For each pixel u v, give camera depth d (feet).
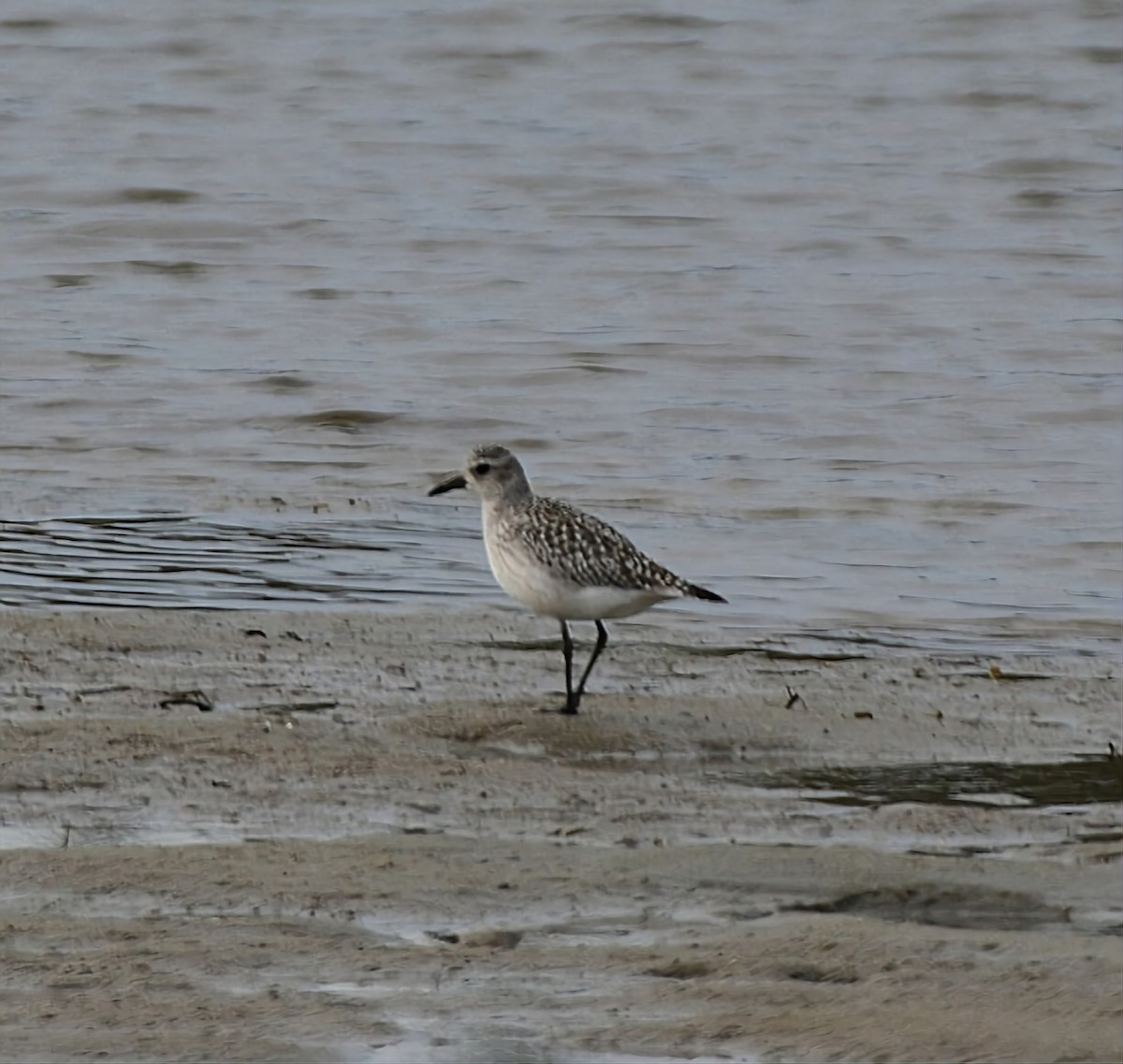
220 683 40.27
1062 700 40.68
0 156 103.04
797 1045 25.27
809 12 126.62
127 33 124.36
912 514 56.49
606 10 126.62
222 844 31.65
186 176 100.53
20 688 39.63
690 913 29.30
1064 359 73.77
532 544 37.52
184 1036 25.41
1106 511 56.75
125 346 74.49
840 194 98.63
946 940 28.17
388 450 62.95
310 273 86.02
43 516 54.90
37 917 28.81
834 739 37.68
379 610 46.62
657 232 92.73
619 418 66.54
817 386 70.33
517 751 36.60
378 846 31.63
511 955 27.81
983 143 105.81
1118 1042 25.14
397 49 122.83
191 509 55.98
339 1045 25.29
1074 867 31.19
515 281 84.94
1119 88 113.19
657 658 43.19
